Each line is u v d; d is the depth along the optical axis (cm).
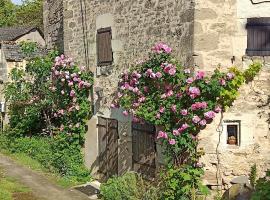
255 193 650
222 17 739
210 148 752
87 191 925
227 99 742
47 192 909
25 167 1119
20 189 920
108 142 989
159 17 818
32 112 1327
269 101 751
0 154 1282
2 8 4031
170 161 768
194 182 742
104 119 1003
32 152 1224
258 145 756
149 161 850
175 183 741
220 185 755
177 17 774
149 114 785
